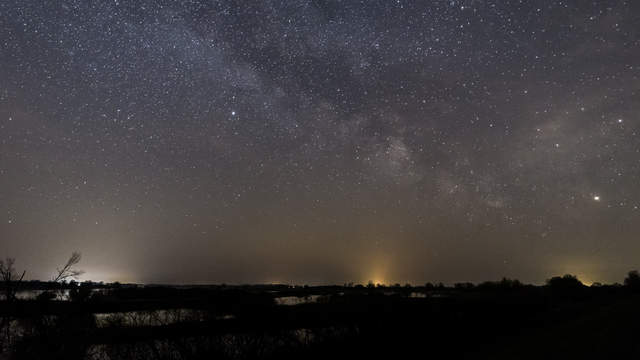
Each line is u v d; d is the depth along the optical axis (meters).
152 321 9.27
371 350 9.00
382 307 11.23
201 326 8.01
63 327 6.79
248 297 17.66
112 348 6.43
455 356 9.05
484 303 14.38
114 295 18.58
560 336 11.63
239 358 7.09
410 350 9.35
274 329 8.31
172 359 6.65
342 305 11.29
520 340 11.12
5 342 6.44
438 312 11.92
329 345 8.62
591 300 30.78
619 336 11.09
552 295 35.03
